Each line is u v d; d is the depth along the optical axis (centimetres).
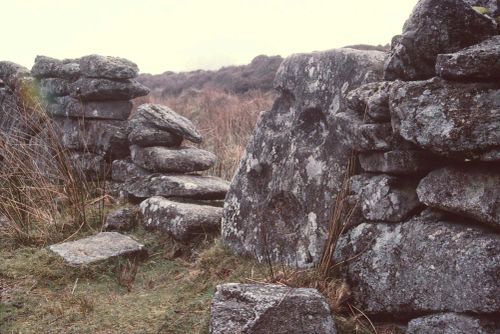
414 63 334
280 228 417
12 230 500
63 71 673
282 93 449
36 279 414
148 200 532
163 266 457
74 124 665
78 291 405
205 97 1537
